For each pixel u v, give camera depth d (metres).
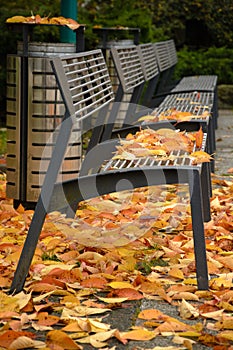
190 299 4.68
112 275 5.07
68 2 9.33
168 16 21.98
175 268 5.14
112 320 4.32
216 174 9.20
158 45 13.27
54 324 4.21
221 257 5.42
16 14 14.59
